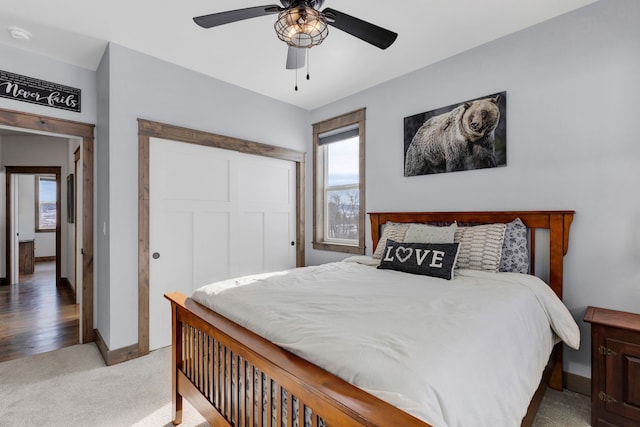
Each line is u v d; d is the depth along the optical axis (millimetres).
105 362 2477
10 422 1757
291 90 3414
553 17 2182
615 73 1958
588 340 2055
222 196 3193
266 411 1133
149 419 1810
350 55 2674
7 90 2424
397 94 3090
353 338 1071
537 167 2250
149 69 2674
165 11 2088
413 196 2969
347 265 2600
